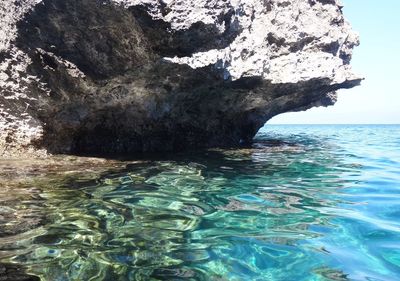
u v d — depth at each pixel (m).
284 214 5.07
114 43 7.50
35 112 8.09
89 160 8.29
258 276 3.25
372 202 5.79
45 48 7.48
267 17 11.57
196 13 7.69
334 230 4.45
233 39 9.70
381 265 3.51
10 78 7.79
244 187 6.67
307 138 20.58
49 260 3.41
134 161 8.64
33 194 5.48
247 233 4.29
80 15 6.98
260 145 14.19
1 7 7.58
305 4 13.11
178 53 8.11
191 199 5.69
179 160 9.17
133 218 4.67
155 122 10.27
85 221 4.47
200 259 3.55
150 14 7.09
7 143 8.07
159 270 3.30
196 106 11.03
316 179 7.59
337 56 13.52
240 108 12.08
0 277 3.07
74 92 8.16
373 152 12.99
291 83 11.30
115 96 8.72
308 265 3.48
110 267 3.32
